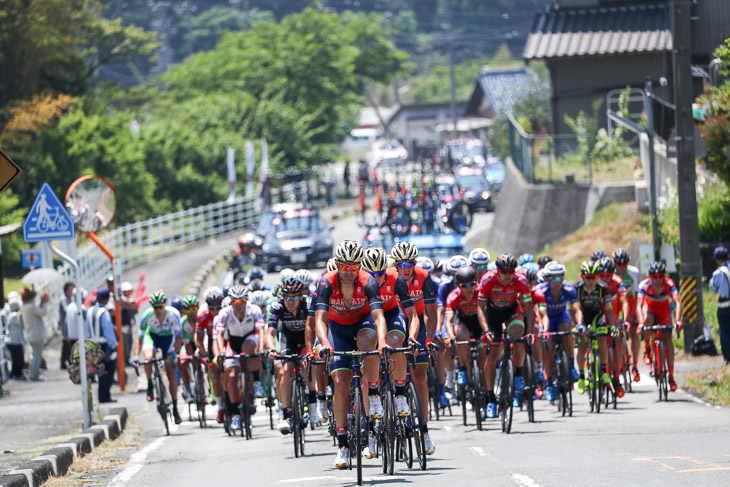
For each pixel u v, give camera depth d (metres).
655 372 47.00
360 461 27.02
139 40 166.00
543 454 31.20
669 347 46.62
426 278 31.83
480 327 39.84
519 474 27.06
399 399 28.50
